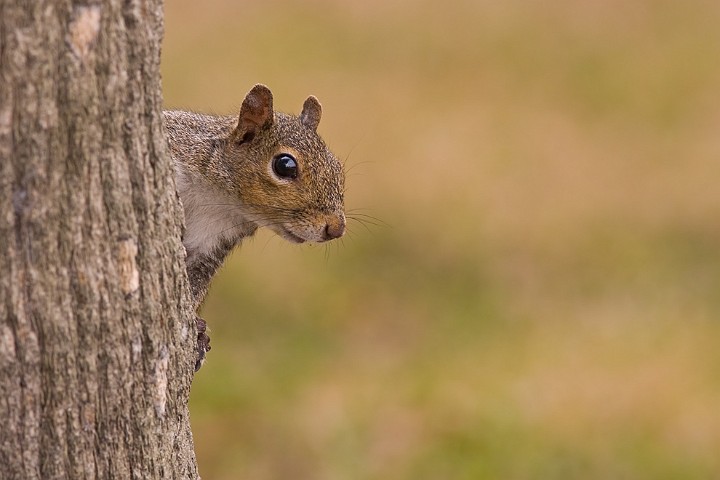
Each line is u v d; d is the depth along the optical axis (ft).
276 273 58.80
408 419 47.16
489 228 65.51
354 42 90.99
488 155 72.79
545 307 59.36
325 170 26.89
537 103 83.46
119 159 17.04
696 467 43.91
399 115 76.84
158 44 17.31
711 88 89.15
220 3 95.04
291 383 50.31
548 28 98.78
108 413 17.80
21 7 15.55
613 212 68.74
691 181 73.15
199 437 45.62
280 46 87.92
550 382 49.67
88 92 16.37
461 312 58.70
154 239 17.87
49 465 17.39
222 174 26.00
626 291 61.41
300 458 44.86
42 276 16.58
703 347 53.42
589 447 44.98
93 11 16.19
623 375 50.01
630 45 96.43
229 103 74.18
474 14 100.07
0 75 15.61
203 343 23.21
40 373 16.94
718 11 104.99
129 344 17.80
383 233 63.82
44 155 16.17
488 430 45.98
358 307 57.98
